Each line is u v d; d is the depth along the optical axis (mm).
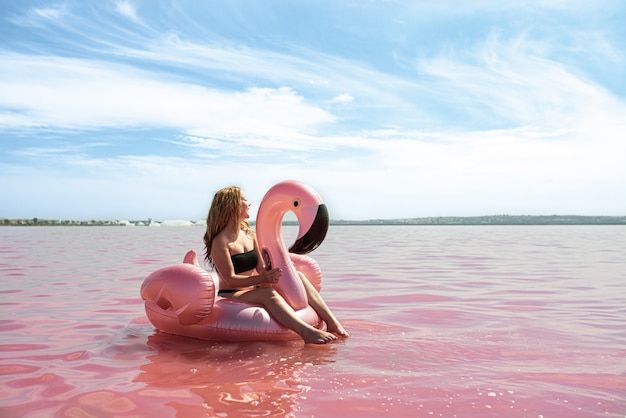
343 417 2119
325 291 6121
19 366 2957
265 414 2158
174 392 2459
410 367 2861
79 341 3600
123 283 6793
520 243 19156
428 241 21344
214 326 3604
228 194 3947
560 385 2531
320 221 3891
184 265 3777
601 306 5023
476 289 6309
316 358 3080
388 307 4977
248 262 3971
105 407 2270
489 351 3229
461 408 2219
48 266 9234
